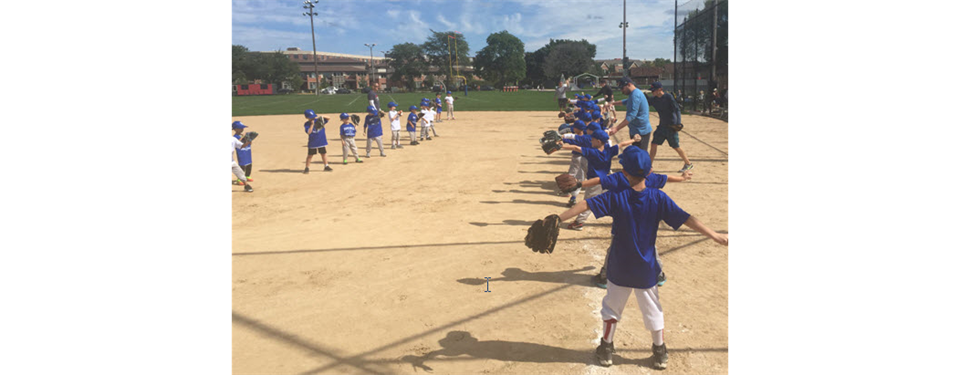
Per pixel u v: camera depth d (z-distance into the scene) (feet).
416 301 16.83
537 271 19.12
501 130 71.51
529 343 14.07
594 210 11.65
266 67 415.44
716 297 16.31
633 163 11.34
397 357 13.53
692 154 44.37
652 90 34.94
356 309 16.35
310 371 12.95
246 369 13.02
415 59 466.70
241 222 26.68
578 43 424.46
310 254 21.57
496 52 448.65
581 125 26.68
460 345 14.05
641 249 11.81
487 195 32.01
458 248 21.93
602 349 12.88
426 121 61.21
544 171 40.01
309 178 39.11
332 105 154.92
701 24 83.97
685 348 13.52
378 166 43.86
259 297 17.33
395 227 25.39
